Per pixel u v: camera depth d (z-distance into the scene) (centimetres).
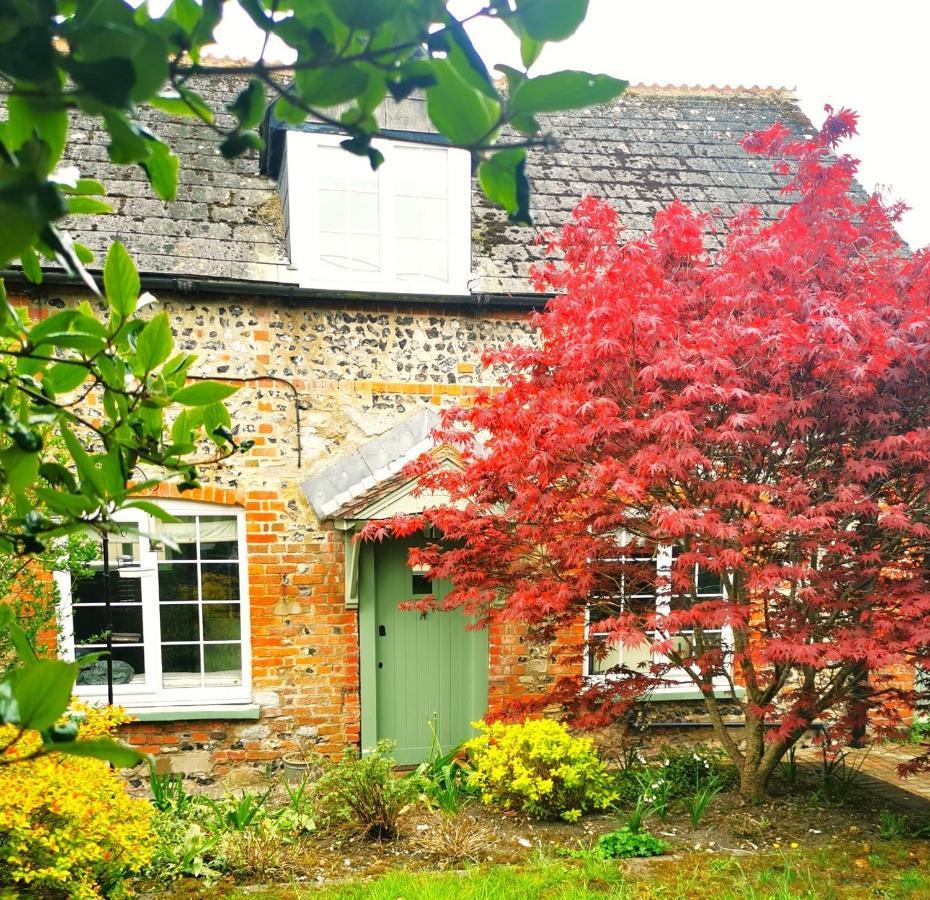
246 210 677
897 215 491
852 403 443
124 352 117
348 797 520
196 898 431
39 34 57
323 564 661
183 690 656
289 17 69
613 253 496
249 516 650
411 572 689
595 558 502
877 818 527
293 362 661
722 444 462
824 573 475
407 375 683
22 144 67
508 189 79
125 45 60
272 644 654
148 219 643
